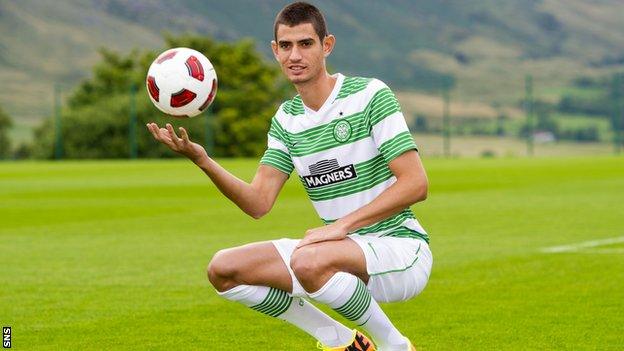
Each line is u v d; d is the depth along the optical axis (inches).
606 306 418.0
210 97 305.3
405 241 307.3
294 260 291.3
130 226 765.9
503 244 618.5
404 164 301.1
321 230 297.6
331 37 307.4
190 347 356.8
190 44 2881.4
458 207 895.1
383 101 305.0
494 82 5807.1
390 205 298.4
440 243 627.2
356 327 389.1
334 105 307.1
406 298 309.0
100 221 808.3
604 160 2060.8
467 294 447.5
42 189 1235.2
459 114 4877.0
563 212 832.9
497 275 497.7
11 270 534.9
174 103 300.4
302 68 301.9
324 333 309.0
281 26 302.2
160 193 1141.7
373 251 298.5
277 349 353.4
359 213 298.2
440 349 350.6
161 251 610.9
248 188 313.1
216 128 2583.7
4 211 910.4
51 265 552.7
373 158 307.4
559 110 3597.4
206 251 609.6
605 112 3503.9
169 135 294.7
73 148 2474.2
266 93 2726.4
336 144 307.3
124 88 2807.6
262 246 302.4
